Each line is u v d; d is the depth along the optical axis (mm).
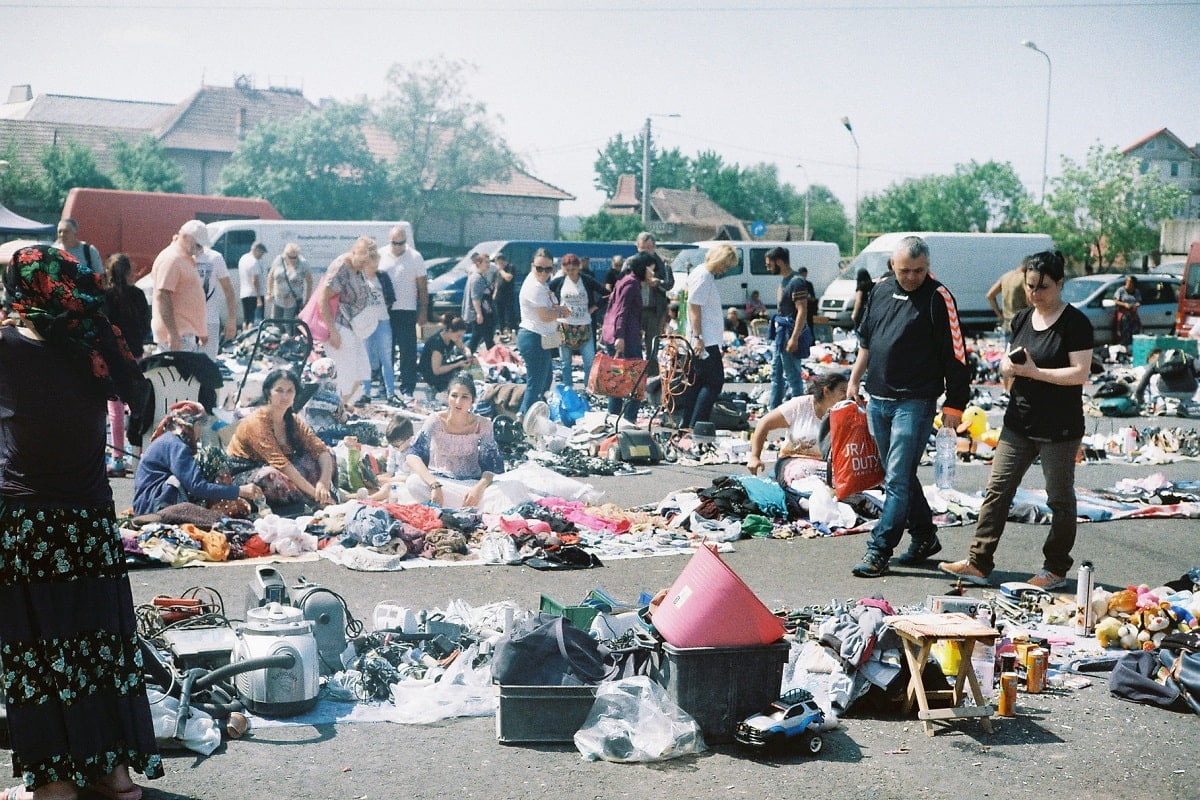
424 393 15898
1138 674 5566
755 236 53844
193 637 5215
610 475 11547
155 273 11602
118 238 29062
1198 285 29625
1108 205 62469
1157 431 14453
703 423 13414
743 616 4906
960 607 6219
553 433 12680
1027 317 7371
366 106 60438
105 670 4082
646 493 10625
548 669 4910
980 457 13008
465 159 62719
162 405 10266
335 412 11898
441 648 5652
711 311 13266
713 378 13391
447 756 4719
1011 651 5754
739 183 123250
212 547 7727
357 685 5285
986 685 5594
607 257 30375
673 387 13375
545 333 13125
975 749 4934
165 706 4648
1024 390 7336
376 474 9773
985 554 7617
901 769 4707
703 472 11781
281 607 5164
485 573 7598
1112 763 4816
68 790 4059
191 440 8602
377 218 61625
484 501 9055
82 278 4051
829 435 9547
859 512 9375
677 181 123375
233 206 30094
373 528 7996
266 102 74000
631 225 75938
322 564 7723
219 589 6973
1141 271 55125
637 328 13727
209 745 4680
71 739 3996
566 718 4855
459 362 15750
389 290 14914
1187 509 10031
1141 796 4516
